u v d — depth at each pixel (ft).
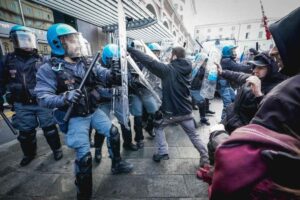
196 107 17.53
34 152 8.66
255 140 1.41
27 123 7.91
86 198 5.90
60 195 6.40
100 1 10.30
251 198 1.38
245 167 1.36
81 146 5.63
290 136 1.44
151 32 19.49
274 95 1.57
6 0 14.55
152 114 9.50
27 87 7.48
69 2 10.34
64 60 5.77
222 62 11.69
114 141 6.71
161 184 6.86
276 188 1.32
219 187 1.47
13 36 7.36
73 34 5.59
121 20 6.04
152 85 10.16
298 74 1.61
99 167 7.95
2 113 7.39
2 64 7.46
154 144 10.23
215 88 13.44
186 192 6.47
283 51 1.50
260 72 5.49
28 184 6.95
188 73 7.48
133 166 7.99
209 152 3.19
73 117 5.75
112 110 9.16
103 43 26.45
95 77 6.32
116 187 6.69
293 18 1.48
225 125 6.07
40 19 17.95
